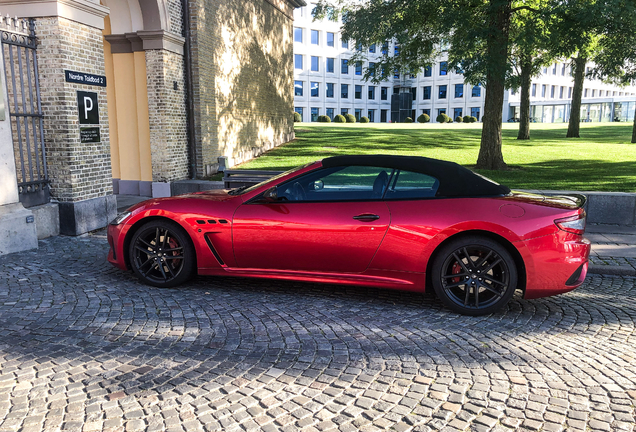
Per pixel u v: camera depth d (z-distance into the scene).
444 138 21.00
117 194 11.51
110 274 5.40
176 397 2.81
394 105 69.12
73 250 6.56
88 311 4.23
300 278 4.63
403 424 2.59
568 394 2.93
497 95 12.84
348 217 4.40
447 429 2.55
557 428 2.57
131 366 3.20
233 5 13.49
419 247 4.27
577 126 24.00
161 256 4.91
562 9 9.76
